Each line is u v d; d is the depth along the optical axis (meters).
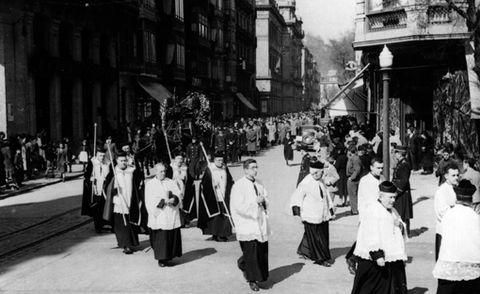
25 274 9.35
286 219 14.09
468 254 6.04
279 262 9.91
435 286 8.38
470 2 17.25
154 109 41.00
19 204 17.12
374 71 28.06
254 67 78.56
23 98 26.38
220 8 59.34
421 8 22.20
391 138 21.91
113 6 34.78
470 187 6.20
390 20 23.50
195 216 13.23
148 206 9.62
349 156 14.73
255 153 36.81
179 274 9.25
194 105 33.81
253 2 79.06
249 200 8.27
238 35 68.94
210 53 56.69
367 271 6.83
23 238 12.26
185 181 13.13
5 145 19.95
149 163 28.73
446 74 23.39
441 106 23.70
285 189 19.61
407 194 11.32
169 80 43.75
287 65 101.75
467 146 21.98
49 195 18.95
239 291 8.29
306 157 14.59
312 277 8.95
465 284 6.08
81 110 32.31
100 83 34.53
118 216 10.77
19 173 20.64
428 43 22.88
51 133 29.61
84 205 13.17
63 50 31.20
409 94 25.78
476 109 21.27
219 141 29.75
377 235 6.70
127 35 37.84
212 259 10.26
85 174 13.22
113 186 10.95
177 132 30.50
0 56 25.19
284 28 102.62
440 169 12.78
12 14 25.64
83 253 10.84
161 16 42.25
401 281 6.90
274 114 85.94
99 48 34.69
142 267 9.73
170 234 9.66
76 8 31.12
